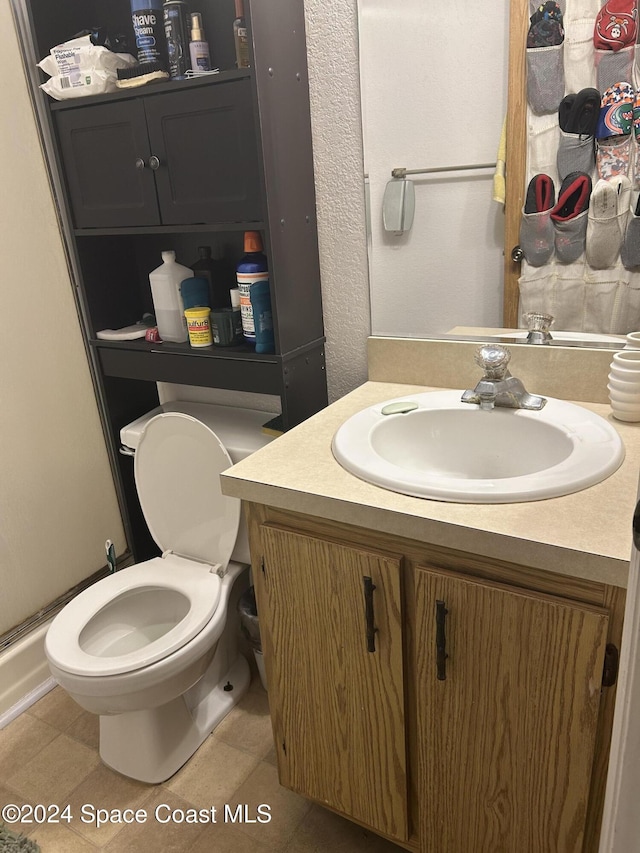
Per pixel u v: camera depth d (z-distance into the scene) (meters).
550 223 1.27
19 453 1.75
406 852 1.33
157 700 1.41
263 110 1.32
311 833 1.39
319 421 1.31
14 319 1.70
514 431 1.23
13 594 1.79
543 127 1.22
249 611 1.68
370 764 1.17
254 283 1.49
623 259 1.22
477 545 0.89
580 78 1.16
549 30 1.16
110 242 1.82
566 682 0.89
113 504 2.06
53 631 1.46
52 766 1.60
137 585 1.62
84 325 1.89
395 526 0.95
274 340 1.52
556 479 0.96
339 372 1.68
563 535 0.85
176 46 1.43
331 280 1.60
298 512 1.08
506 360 1.23
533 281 1.32
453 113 1.30
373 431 1.21
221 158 1.40
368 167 1.44
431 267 1.43
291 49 1.38
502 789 1.02
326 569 1.07
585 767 0.92
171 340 1.72
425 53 1.29
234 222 1.44
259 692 1.79
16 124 1.64
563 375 1.32
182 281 1.65
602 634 0.84
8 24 1.59
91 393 1.94
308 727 1.24
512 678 0.94
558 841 1.00
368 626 1.05
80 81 1.50
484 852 1.09
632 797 0.55
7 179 1.64
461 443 1.29
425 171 1.37
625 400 1.17
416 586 0.98
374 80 1.37
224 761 1.58
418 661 1.03
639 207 1.18
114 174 1.57
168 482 1.66
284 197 1.42
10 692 1.76
